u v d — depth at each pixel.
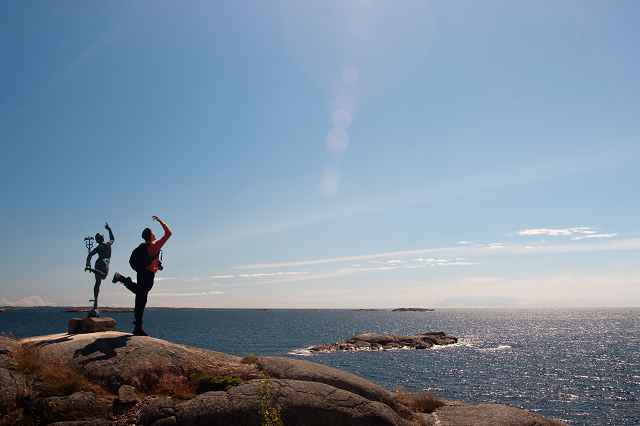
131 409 8.56
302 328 163.25
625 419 36.03
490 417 11.29
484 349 86.69
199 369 10.22
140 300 11.70
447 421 11.02
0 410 7.91
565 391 46.62
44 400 8.23
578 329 163.00
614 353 82.19
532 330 157.38
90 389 8.80
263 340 104.88
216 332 131.88
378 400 10.34
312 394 9.08
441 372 56.97
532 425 11.14
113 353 9.95
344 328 167.62
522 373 57.44
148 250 11.68
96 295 12.98
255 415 8.34
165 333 123.69
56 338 11.01
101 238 13.34
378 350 80.38
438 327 179.25
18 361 9.00
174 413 8.35
